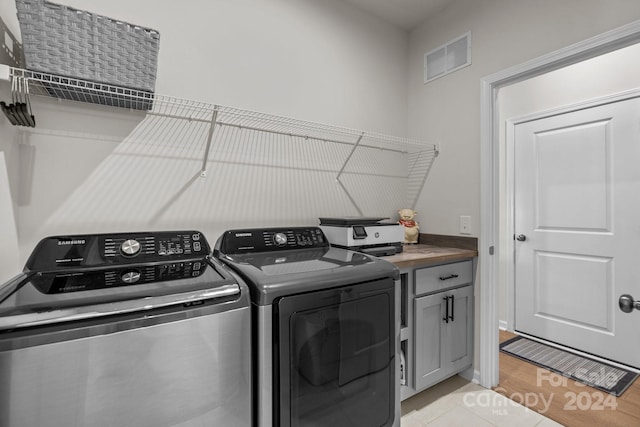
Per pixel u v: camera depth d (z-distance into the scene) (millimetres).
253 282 962
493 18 1914
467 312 1933
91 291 812
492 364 1904
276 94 1827
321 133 2018
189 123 1548
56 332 662
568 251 2381
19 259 1177
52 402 656
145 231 1336
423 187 2361
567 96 2389
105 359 707
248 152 1732
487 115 1938
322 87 2027
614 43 1434
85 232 1310
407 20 2365
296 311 971
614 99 2141
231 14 1677
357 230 1666
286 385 950
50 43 1036
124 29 1160
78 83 1113
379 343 1196
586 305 2287
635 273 2055
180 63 1521
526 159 2635
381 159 2340
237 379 882
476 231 1983
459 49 2117
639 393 1799
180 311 800
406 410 1685
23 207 1195
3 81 992
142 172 1434
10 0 1118
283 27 1866
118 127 1386
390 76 2396
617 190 2135
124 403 724
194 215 1563
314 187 1993
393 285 1255
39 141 1228
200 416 822
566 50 1574
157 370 764
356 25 2207
